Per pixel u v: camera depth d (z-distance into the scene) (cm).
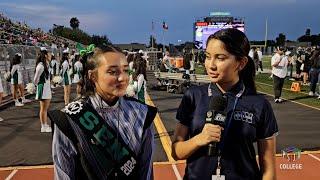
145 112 242
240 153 240
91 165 218
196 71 3394
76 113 221
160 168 686
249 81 257
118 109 233
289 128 1023
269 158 249
